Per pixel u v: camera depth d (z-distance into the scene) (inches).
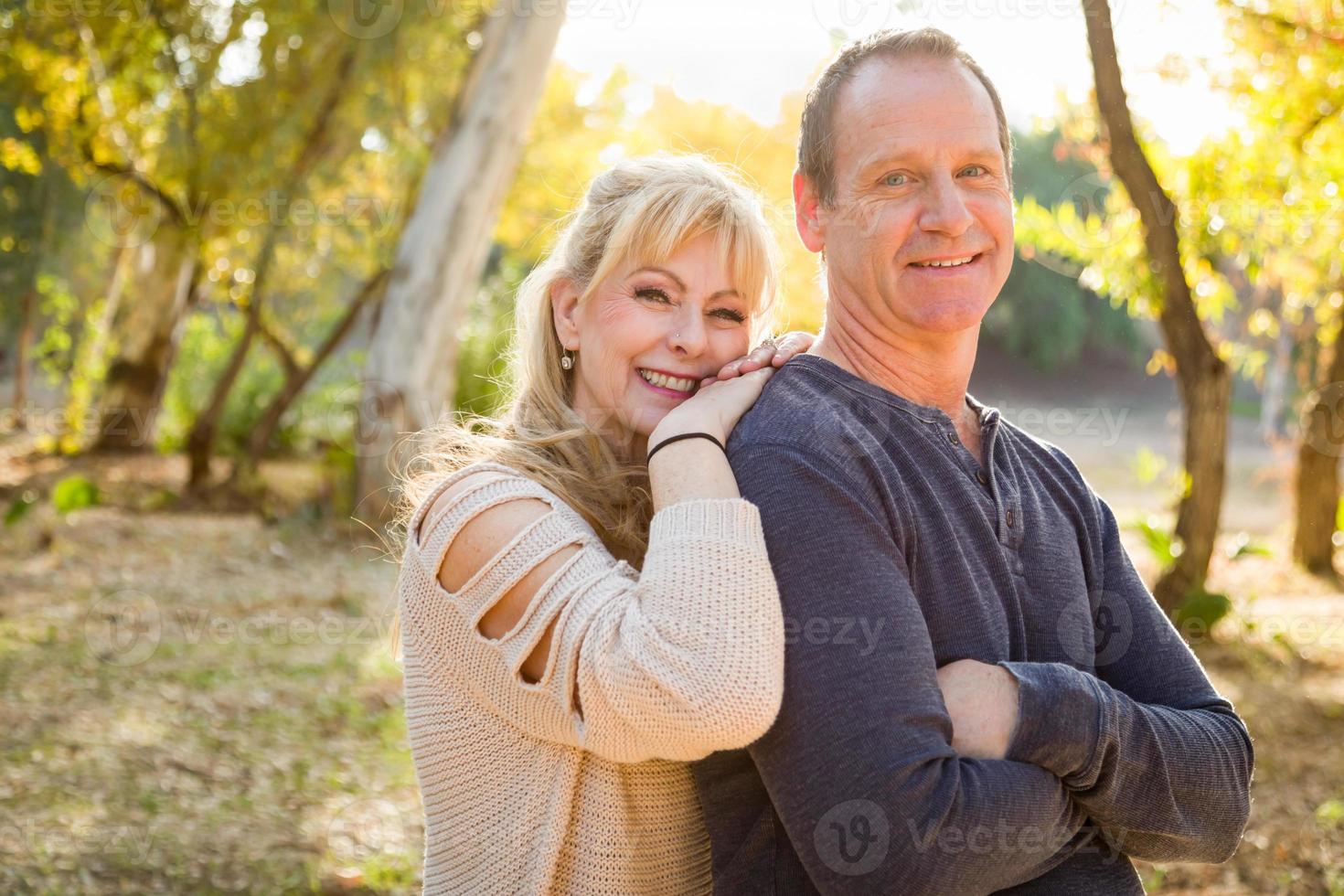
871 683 49.7
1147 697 61.7
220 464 557.9
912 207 58.3
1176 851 56.9
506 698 56.7
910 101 58.1
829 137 60.7
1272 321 392.2
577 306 66.2
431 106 460.8
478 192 387.9
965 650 54.4
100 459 542.0
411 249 386.6
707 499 52.8
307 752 191.0
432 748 60.2
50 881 138.7
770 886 55.6
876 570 51.7
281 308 544.7
